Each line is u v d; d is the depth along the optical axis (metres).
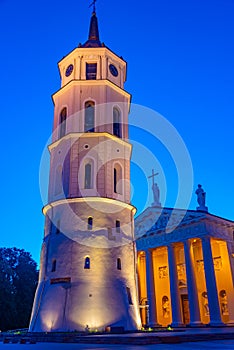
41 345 20.20
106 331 26.48
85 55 39.22
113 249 31.31
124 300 29.44
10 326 63.44
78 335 24.14
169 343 20.78
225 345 18.62
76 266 29.72
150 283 49.50
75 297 28.20
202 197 49.50
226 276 47.00
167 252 51.84
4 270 66.31
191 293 43.44
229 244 47.84
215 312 40.81
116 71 40.19
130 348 16.38
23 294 71.44
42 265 32.34
